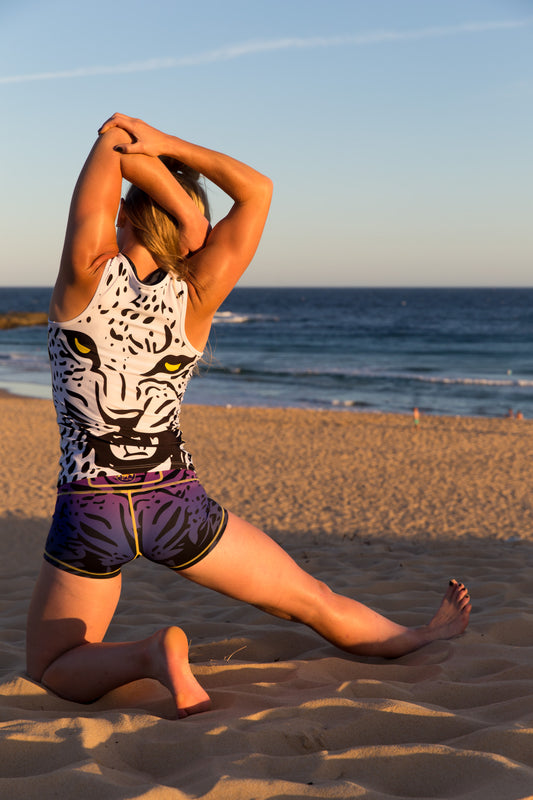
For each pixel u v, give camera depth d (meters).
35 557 6.00
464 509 8.99
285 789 1.60
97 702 2.34
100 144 2.04
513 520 8.30
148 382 2.12
